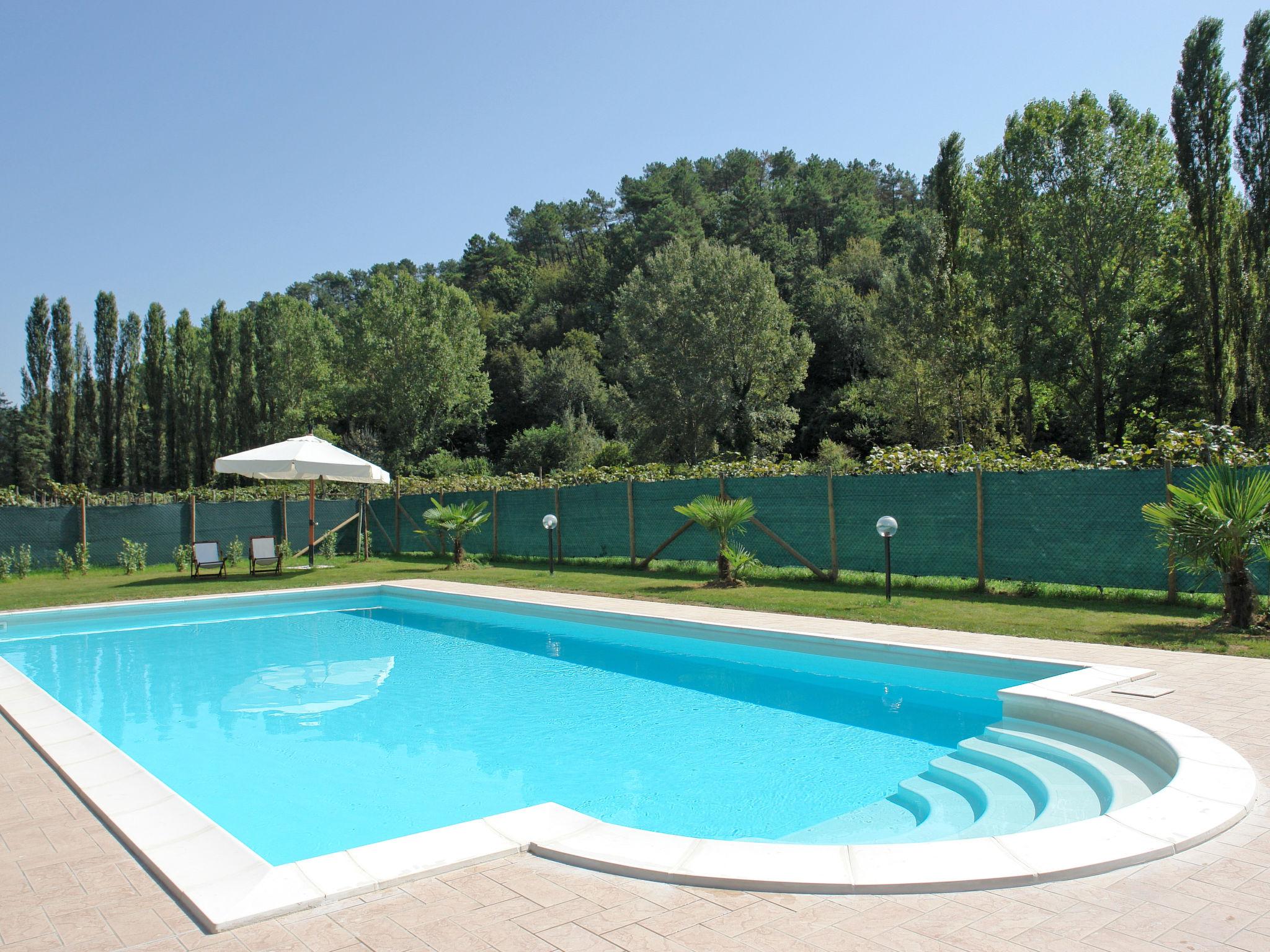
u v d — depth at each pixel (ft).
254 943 9.46
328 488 87.61
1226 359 90.63
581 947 9.20
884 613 34.19
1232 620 27.71
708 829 15.79
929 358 124.88
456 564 64.80
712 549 51.62
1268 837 11.91
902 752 20.42
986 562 38.99
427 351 176.14
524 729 23.24
